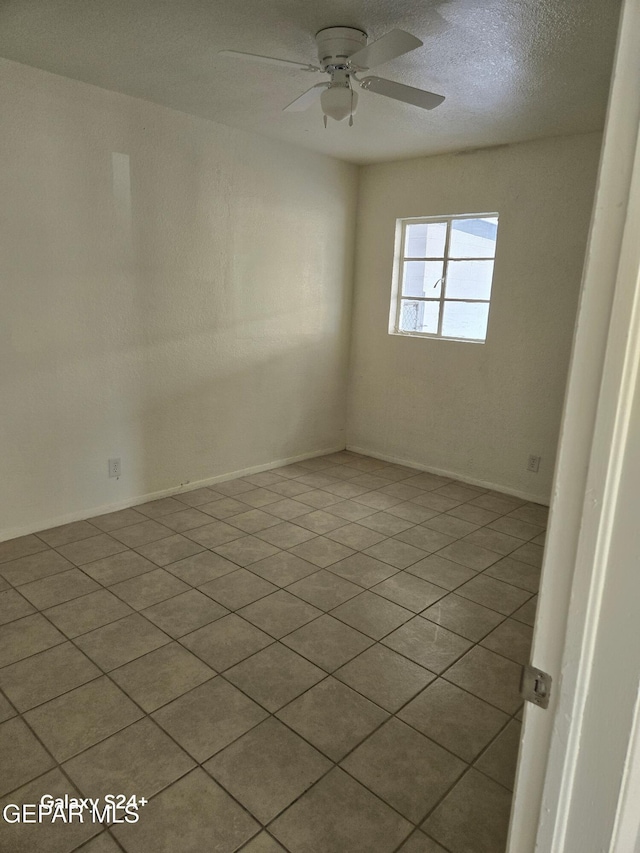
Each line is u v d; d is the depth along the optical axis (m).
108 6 2.14
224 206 3.73
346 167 4.48
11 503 3.11
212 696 2.00
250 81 2.87
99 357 3.31
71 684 2.03
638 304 0.56
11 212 2.83
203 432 3.96
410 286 4.57
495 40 2.30
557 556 0.63
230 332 3.96
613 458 0.58
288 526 3.44
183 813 1.56
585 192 3.49
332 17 2.18
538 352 3.83
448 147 3.89
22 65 2.75
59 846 1.46
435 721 1.92
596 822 0.66
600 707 0.63
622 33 0.54
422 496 4.01
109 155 3.13
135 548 3.08
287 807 1.59
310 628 2.41
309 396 4.66
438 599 2.67
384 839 1.51
